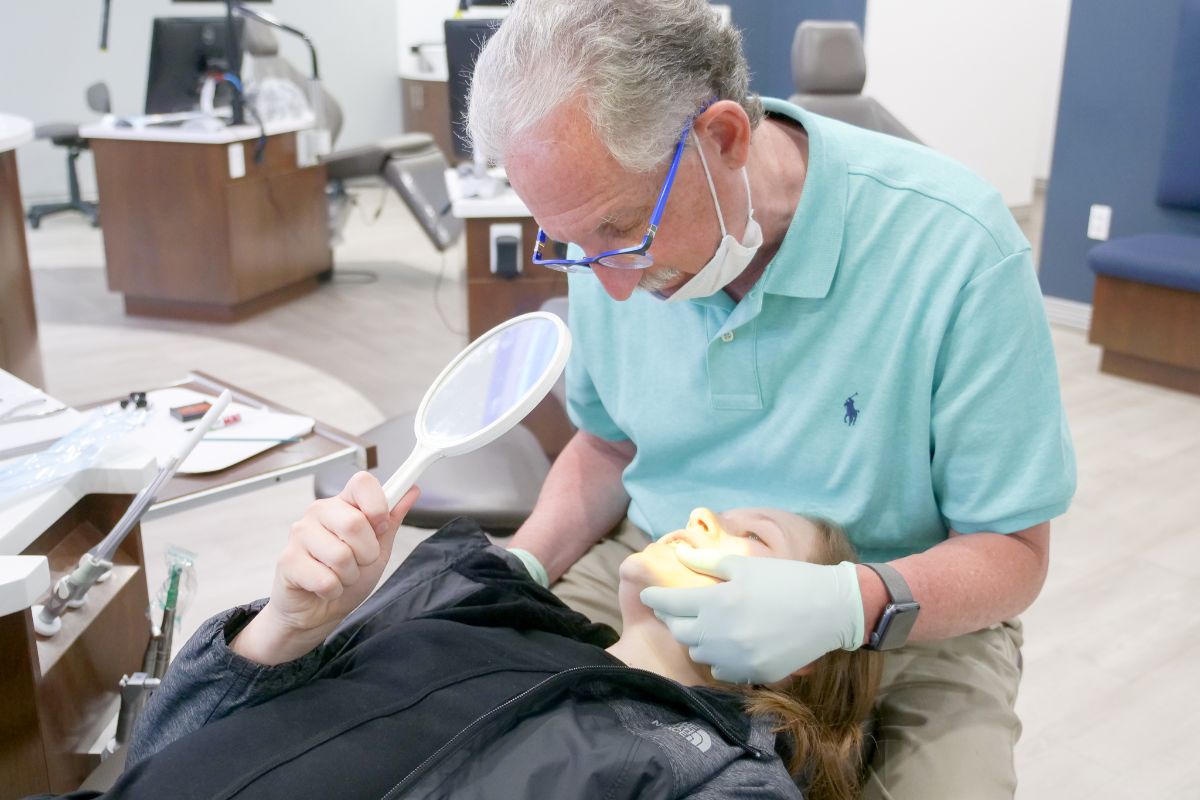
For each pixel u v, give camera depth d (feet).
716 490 4.50
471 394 3.28
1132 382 13.32
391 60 26.89
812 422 4.14
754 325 4.11
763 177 3.82
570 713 3.39
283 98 16.28
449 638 3.65
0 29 22.02
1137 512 9.94
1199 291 12.26
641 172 3.20
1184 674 7.68
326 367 13.65
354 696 3.34
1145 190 14.47
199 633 3.37
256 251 15.60
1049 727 7.10
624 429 4.76
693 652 3.67
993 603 3.85
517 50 3.16
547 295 10.27
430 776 3.12
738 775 3.42
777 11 22.24
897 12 20.47
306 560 3.02
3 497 3.89
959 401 3.88
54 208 21.47
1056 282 15.71
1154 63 14.10
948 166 4.08
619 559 4.92
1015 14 21.89
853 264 3.97
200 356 13.97
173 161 14.80
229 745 3.15
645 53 3.13
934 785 3.83
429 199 15.43
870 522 4.22
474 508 6.18
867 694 3.94
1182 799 6.49
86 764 4.04
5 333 10.44
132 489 4.24
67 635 3.97
